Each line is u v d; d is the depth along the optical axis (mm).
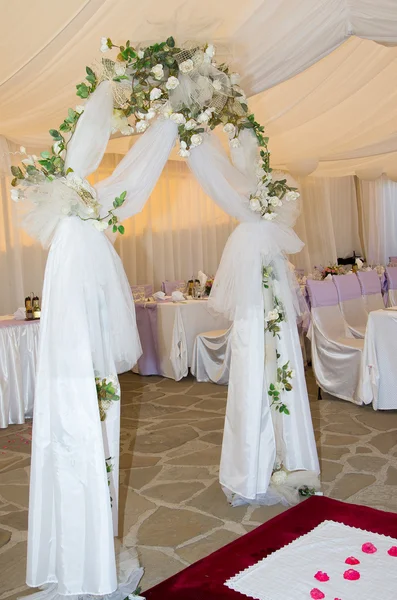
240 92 2932
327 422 4621
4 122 5109
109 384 2393
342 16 3133
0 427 4926
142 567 2574
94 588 2188
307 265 10164
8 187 6848
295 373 3268
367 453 3881
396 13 3055
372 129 6832
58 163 2320
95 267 2334
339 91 5484
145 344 6754
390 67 5262
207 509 3158
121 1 2967
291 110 5812
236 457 3162
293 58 3410
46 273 2354
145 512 3148
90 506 2201
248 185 3057
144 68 2543
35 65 3736
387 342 4766
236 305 3158
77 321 2262
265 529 2859
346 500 3156
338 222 11078
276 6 3109
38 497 2299
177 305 6344
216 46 3055
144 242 8477
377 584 2336
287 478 3234
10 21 3158
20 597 2359
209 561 2594
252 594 2326
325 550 2629
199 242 9055
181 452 4094
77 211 2297
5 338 4984
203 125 2787
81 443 2221
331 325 5398
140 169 2496
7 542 2887
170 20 2711
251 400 3104
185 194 8945
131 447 4246
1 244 6859
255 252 3111
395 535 2734
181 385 6223
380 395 4820
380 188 11391
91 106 2359
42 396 2309
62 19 3148
